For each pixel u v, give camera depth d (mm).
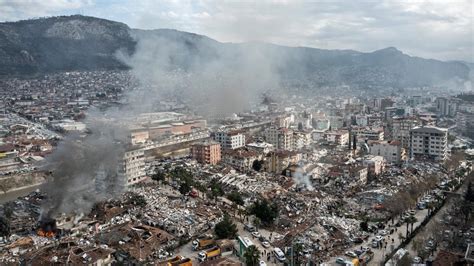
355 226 195000
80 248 153500
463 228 188750
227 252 168500
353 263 151875
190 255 161750
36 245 164125
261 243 174500
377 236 181625
